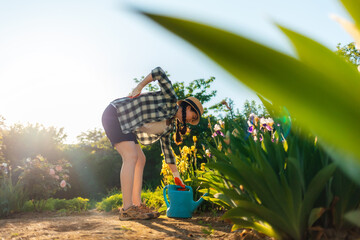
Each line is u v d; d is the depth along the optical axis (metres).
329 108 0.22
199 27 0.18
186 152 4.27
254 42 0.20
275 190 1.12
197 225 2.46
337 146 0.23
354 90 0.23
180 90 16.42
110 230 2.15
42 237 1.93
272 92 0.21
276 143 1.41
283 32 0.24
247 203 1.19
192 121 3.15
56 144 14.79
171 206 3.01
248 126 1.95
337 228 1.08
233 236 1.81
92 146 22.53
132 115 2.91
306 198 1.09
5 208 4.22
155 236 1.96
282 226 1.16
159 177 14.68
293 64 0.21
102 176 17.67
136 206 2.84
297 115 0.22
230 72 0.20
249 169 1.15
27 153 12.62
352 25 0.28
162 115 2.93
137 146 3.21
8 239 1.94
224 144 1.73
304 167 1.22
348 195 1.08
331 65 0.23
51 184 5.33
